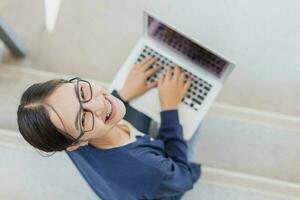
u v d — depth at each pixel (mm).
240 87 1812
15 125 1775
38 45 1923
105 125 959
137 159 1059
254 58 1835
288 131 1743
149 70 1414
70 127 872
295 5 1883
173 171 1152
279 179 1702
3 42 1820
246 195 1672
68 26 1935
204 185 1682
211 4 1901
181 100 1379
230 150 1735
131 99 1391
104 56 1902
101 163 1056
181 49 1386
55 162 1697
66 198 1673
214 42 1858
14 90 1833
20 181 1686
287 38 1852
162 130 1326
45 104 858
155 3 1923
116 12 1935
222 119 1758
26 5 1961
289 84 1811
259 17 1879
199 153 1736
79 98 893
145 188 1073
